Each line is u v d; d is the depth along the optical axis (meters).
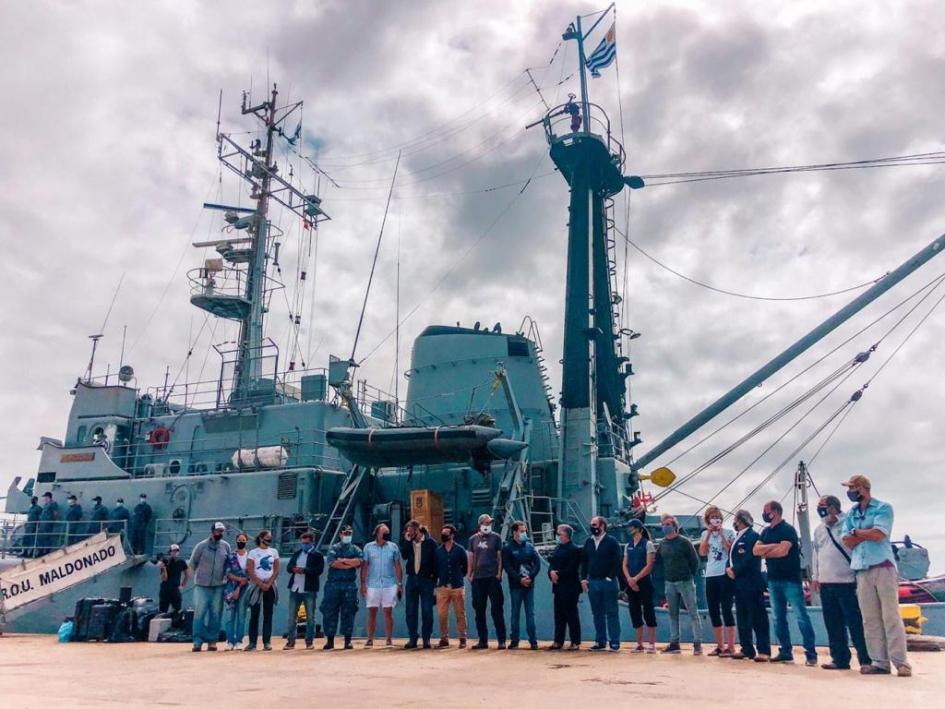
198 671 7.40
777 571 8.27
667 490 16.72
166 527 17.25
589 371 15.85
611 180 18.94
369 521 16.39
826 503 7.80
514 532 10.66
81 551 15.77
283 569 14.47
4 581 15.05
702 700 5.19
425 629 10.45
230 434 18.61
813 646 7.98
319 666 7.86
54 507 18.16
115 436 19.95
